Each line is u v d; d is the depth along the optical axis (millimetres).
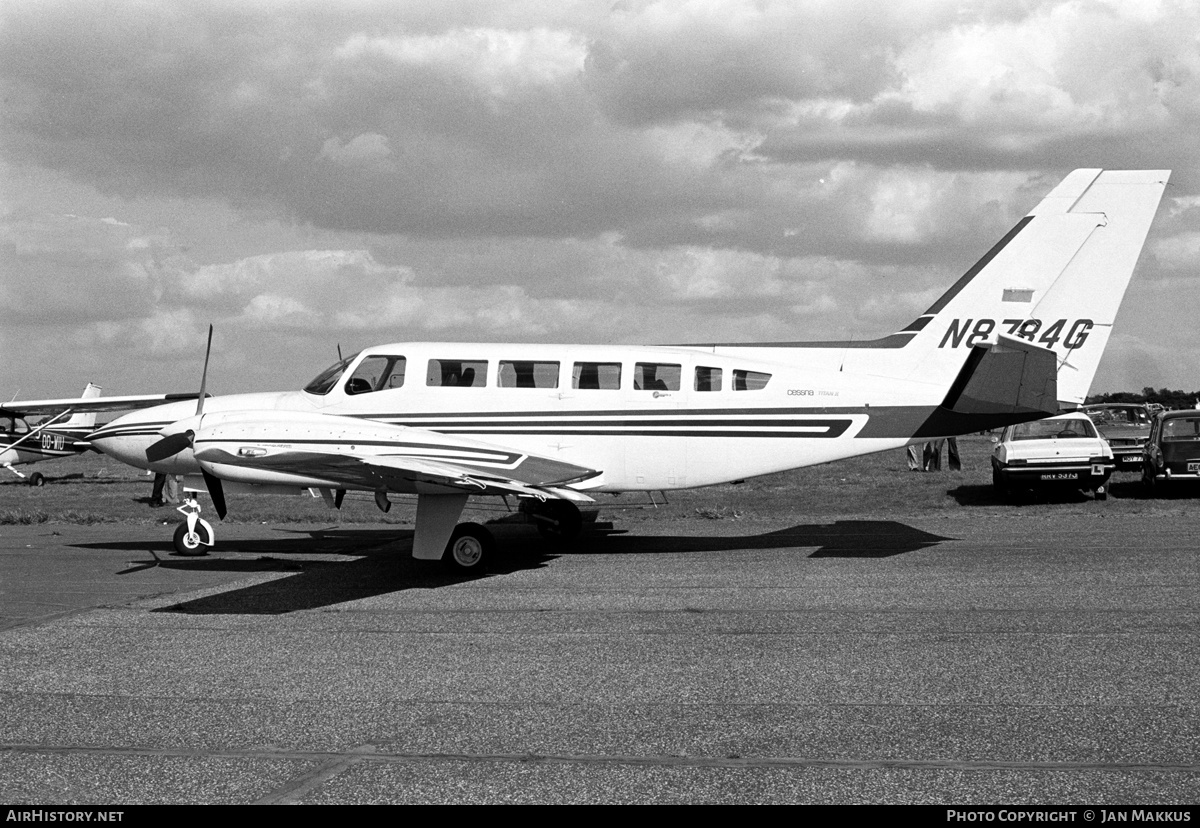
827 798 4445
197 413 13148
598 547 13211
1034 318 12695
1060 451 17781
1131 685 6098
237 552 13062
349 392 12953
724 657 6973
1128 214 12578
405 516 17406
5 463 28891
